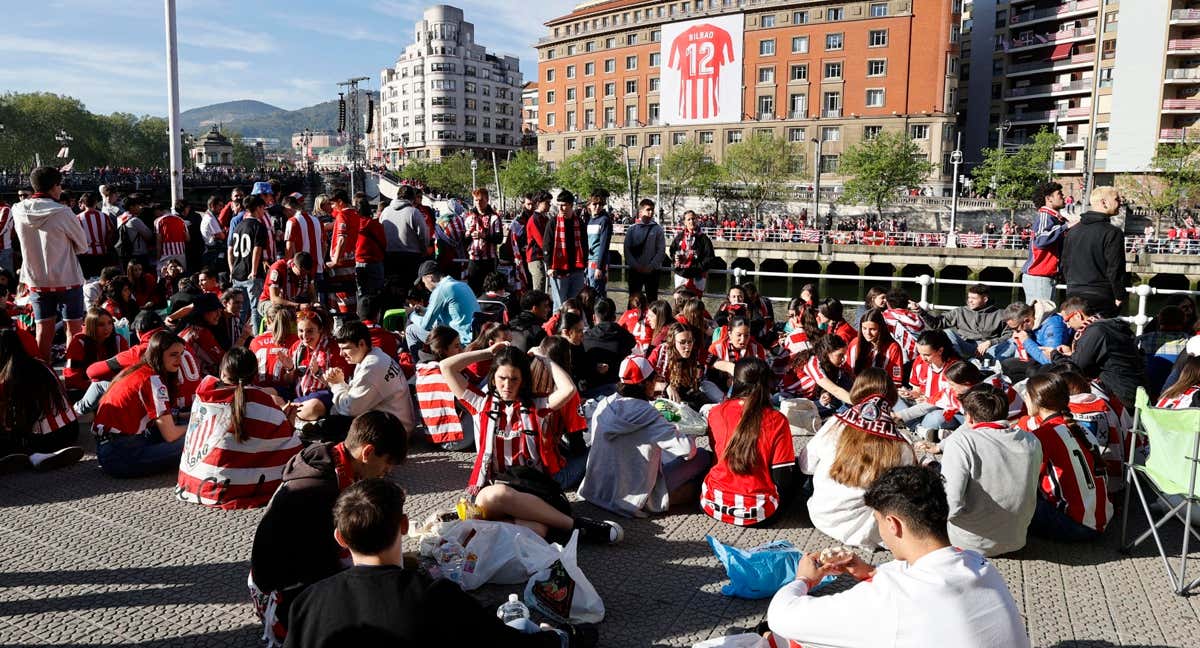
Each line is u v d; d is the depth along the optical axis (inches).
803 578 126.6
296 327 295.7
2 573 177.8
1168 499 218.7
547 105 3727.9
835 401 322.7
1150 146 2527.1
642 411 220.2
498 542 174.1
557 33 3634.4
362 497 110.0
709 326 399.5
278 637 145.5
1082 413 229.0
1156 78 2500.0
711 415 220.4
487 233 570.6
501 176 3004.4
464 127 5669.3
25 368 244.2
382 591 103.9
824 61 2859.3
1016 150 2915.8
